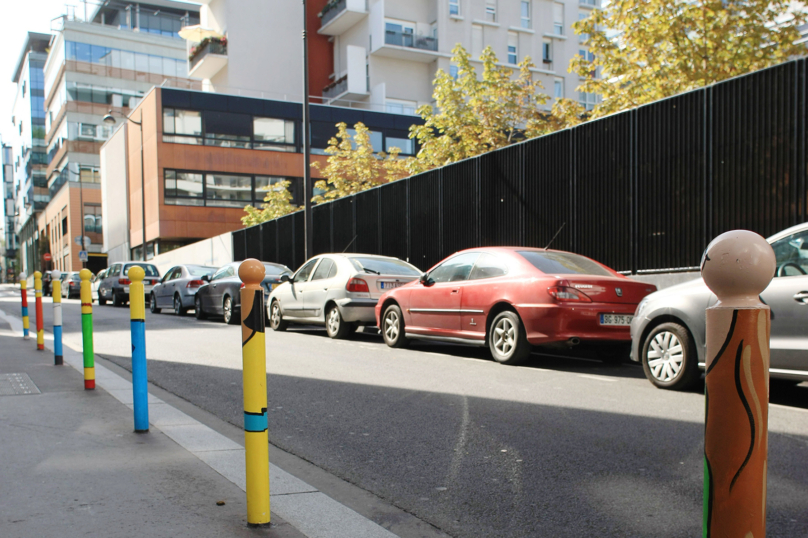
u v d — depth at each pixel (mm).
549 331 7785
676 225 11156
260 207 38812
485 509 3438
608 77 15875
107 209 52531
